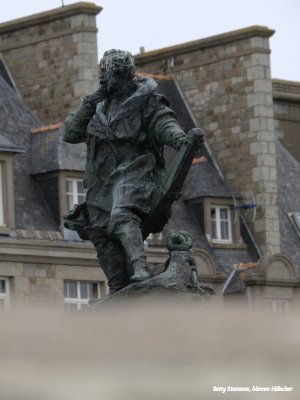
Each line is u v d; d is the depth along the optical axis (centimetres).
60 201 5775
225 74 6700
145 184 1677
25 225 5709
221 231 6394
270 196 6544
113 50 1709
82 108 1733
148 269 1652
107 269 1709
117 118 1688
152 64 6894
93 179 1709
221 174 6612
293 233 6662
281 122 7262
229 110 6675
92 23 6284
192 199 6369
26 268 5644
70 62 6262
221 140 6675
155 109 1691
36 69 6356
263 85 6638
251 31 6644
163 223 1697
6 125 5966
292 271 6219
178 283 1603
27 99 6362
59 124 5878
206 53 6750
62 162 5794
